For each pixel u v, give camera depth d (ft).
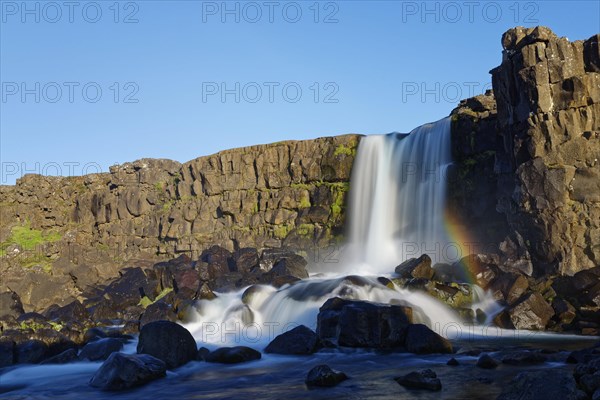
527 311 97.30
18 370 81.87
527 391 47.70
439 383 57.72
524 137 114.21
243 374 70.90
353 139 161.17
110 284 156.66
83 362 86.12
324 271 147.43
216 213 176.55
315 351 82.02
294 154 167.84
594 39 110.83
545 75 111.34
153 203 194.59
